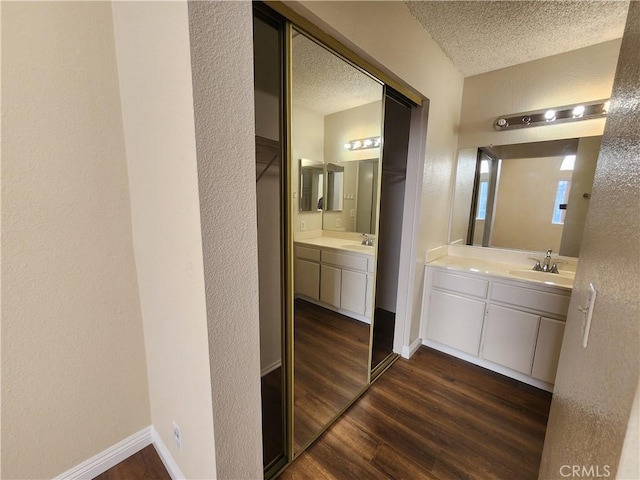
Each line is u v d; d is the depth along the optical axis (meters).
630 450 0.38
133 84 0.96
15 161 0.91
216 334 0.75
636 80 0.54
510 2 1.52
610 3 1.50
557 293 1.78
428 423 1.65
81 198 1.06
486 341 2.10
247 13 0.70
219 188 0.70
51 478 1.14
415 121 2.04
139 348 1.31
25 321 0.99
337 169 1.54
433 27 1.76
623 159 0.58
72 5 0.96
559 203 2.14
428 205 2.22
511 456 1.44
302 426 1.52
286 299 1.30
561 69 2.03
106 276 1.16
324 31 1.18
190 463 1.05
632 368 0.39
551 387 1.91
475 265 2.29
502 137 2.32
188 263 0.77
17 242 0.95
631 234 0.47
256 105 1.12
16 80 0.89
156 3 0.71
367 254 1.83
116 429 1.29
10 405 1.00
